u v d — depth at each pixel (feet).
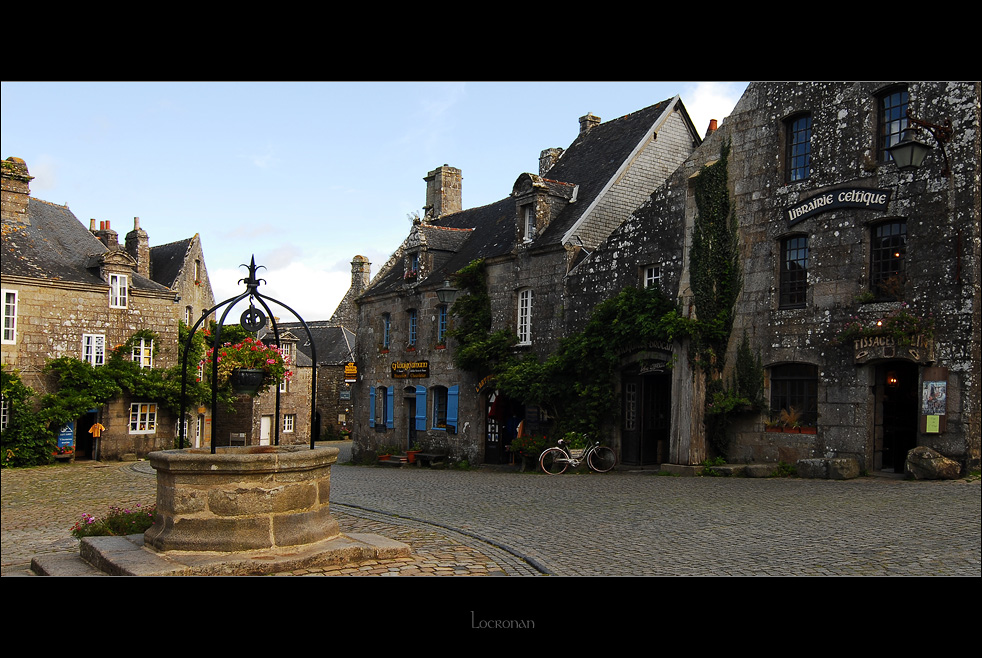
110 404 106.01
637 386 65.51
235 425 146.30
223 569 22.84
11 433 93.50
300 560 23.81
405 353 98.07
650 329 61.00
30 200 110.73
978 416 44.55
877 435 49.39
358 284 178.60
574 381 68.95
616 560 26.73
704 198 59.47
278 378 29.48
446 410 90.38
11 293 97.45
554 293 74.90
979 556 26.00
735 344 57.52
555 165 92.68
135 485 64.34
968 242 44.73
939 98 46.65
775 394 55.47
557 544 29.78
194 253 142.41
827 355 51.60
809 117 54.85
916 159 43.42
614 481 53.83
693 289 59.11
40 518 44.32
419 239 95.30
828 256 52.03
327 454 25.98
